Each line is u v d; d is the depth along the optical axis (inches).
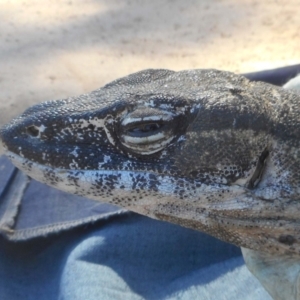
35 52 13.3
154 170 4.5
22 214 7.8
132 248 7.3
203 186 4.5
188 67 12.4
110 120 4.5
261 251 5.0
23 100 11.5
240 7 14.6
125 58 12.9
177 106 4.4
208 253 7.5
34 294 7.3
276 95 4.8
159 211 4.7
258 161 4.5
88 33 14.0
